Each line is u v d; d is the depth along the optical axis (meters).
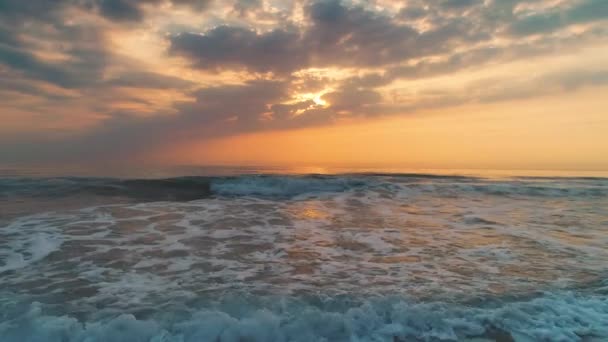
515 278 4.13
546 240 5.99
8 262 4.32
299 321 2.89
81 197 9.80
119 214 7.38
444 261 4.80
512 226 7.12
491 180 16.23
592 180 16.64
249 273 4.18
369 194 11.57
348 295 3.51
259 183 12.68
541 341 2.83
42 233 5.68
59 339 2.58
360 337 2.83
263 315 2.93
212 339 2.68
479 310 3.24
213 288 3.65
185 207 8.52
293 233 6.25
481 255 5.10
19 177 12.73
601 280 4.08
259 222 7.05
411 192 12.11
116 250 4.94
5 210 7.59
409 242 5.79
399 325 2.98
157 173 17.55
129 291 3.54
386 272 4.31
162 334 2.69
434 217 7.99
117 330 2.66
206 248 5.19
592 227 7.08
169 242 5.44
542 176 19.20
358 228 6.75
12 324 2.74
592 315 3.20
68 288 3.58
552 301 3.44
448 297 3.52
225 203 9.36
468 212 8.71
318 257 4.90
